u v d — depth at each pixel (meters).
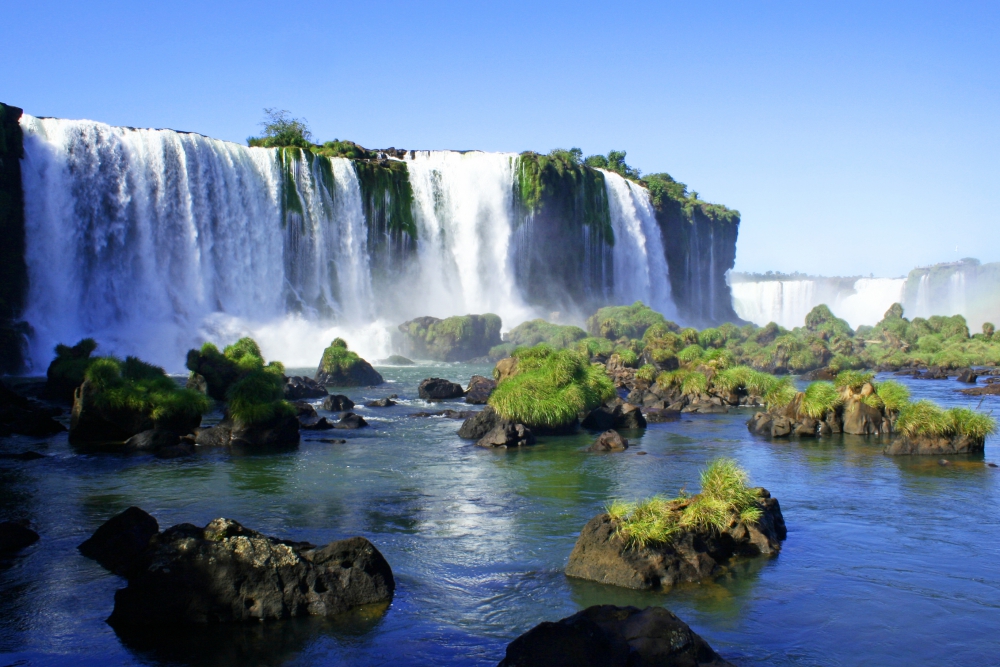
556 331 71.44
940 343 81.94
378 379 47.81
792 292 145.12
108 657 9.02
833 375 58.66
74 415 24.45
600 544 11.91
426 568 12.20
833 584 11.60
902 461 22.00
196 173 69.88
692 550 12.09
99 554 12.48
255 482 18.61
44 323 58.44
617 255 112.25
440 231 93.94
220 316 67.50
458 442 25.28
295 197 78.31
